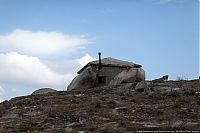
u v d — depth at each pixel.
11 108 27.89
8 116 25.02
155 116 22.69
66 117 22.81
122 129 19.72
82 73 38.62
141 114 23.23
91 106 25.83
